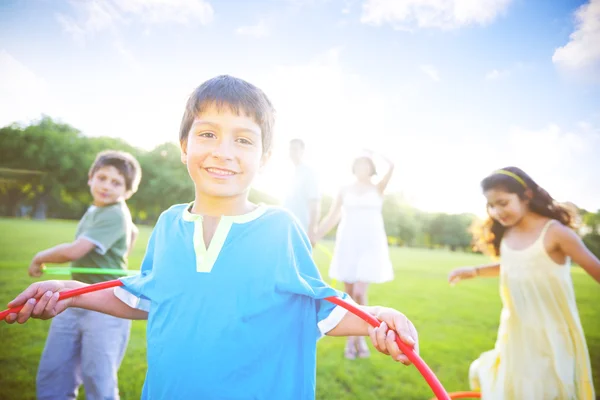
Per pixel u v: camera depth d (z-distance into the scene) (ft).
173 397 3.79
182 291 3.99
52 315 4.53
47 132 118.32
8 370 12.71
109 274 9.98
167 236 4.45
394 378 13.06
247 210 4.47
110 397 8.84
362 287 15.81
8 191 115.75
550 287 9.43
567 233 9.30
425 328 19.85
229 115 4.28
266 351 3.90
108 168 10.05
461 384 12.98
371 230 15.92
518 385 9.41
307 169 17.78
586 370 9.27
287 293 4.11
